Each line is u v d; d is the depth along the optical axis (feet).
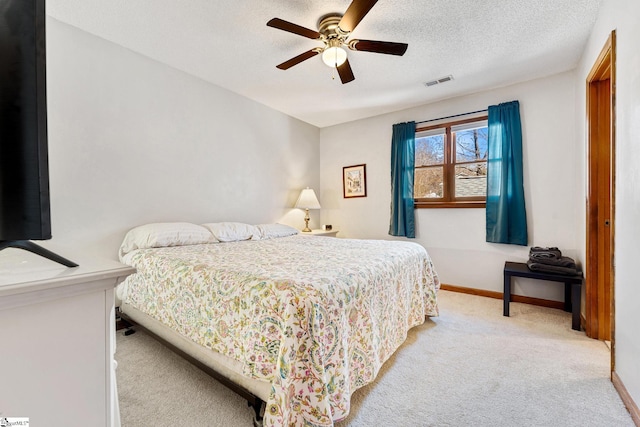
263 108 11.94
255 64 8.68
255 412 4.17
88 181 7.23
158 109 8.59
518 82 9.78
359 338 4.76
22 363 1.77
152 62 8.43
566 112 9.01
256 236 9.77
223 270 5.03
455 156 11.24
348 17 5.38
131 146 8.02
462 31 6.96
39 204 2.11
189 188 9.43
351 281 4.70
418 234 11.94
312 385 3.64
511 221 9.77
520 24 6.70
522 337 7.14
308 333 3.72
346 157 14.15
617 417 4.39
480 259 10.57
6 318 1.70
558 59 8.27
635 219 4.34
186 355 5.34
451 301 9.92
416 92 10.64
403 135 11.98
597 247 7.00
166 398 4.87
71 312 1.95
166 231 7.68
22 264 2.30
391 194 12.42
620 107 4.95
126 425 4.24
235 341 4.34
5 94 2.04
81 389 2.02
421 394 4.96
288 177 13.23
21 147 2.07
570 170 8.98
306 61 8.46
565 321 8.14
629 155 4.58
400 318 6.42
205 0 5.95
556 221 9.22
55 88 6.68
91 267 2.19
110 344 2.18
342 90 10.49
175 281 5.51
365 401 4.78
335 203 14.57
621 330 4.88
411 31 6.96
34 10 2.10
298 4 6.03
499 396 4.89
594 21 6.53
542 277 7.95
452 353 6.37
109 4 6.09
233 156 10.81
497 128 9.98
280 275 4.57
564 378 5.38
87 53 7.16
